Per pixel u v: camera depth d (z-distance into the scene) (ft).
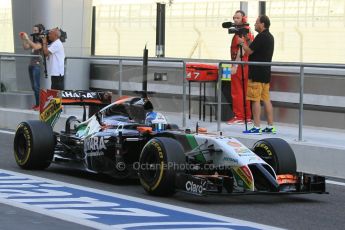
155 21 67.21
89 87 67.31
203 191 31.53
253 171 32.91
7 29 77.77
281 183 33.17
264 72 49.57
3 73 65.62
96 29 71.87
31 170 41.78
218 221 29.96
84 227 28.12
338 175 42.88
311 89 54.75
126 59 57.16
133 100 38.19
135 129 37.06
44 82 60.70
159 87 55.57
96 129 38.78
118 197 34.47
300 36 57.41
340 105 52.90
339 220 31.27
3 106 65.46
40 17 67.46
